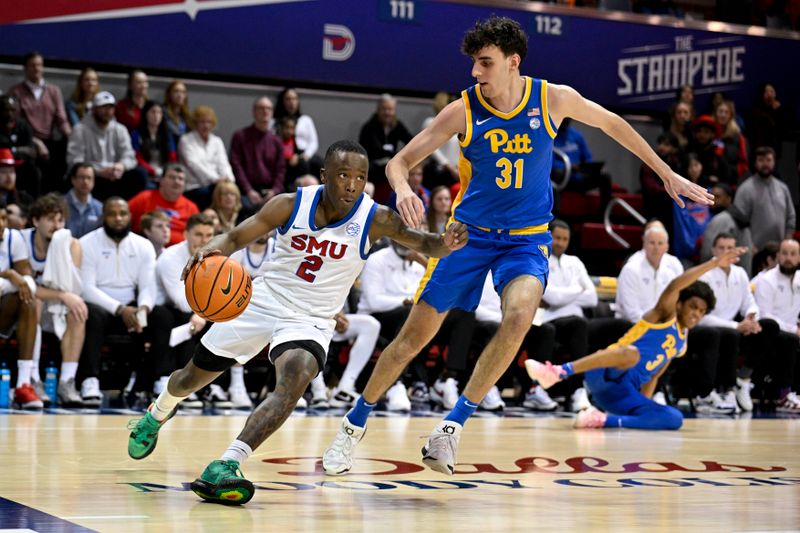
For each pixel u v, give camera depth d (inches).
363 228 191.2
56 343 398.9
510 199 206.7
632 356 362.3
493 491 197.9
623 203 569.6
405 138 545.0
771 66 669.9
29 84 483.8
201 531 144.3
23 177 458.3
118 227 398.3
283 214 190.2
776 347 491.8
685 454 279.7
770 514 176.4
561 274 463.8
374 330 420.5
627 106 628.4
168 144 503.2
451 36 587.5
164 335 391.9
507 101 204.5
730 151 624.1
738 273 490.0
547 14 603.5
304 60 557.9
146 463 222.1
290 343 184.1
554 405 442.9
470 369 452.4
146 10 524.4
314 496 183.3
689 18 666.2
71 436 273.9
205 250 180.9
